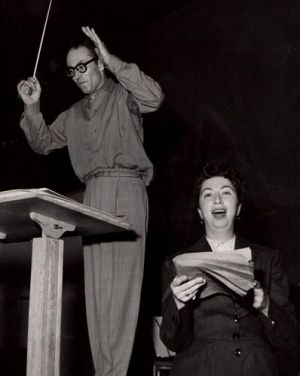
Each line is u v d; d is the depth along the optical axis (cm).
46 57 680
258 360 224
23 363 580
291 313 239
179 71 586
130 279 279
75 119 313
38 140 322
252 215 494
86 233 240
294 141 483
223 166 263
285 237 470
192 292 205
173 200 559
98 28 634
